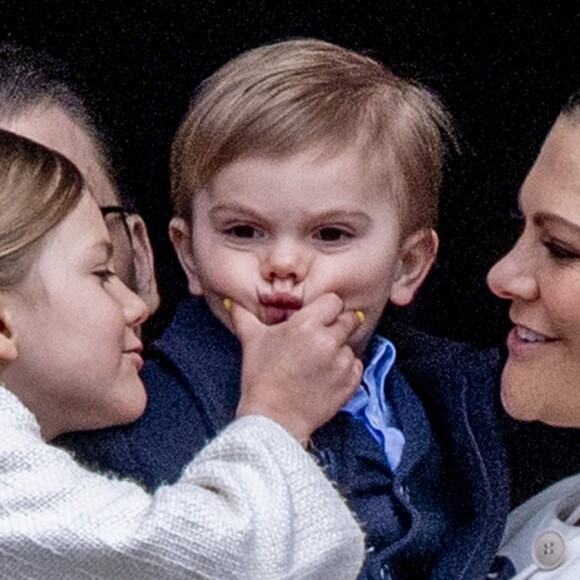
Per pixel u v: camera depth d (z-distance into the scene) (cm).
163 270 791
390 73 630
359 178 595
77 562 501
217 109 596
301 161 588
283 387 557
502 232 804
